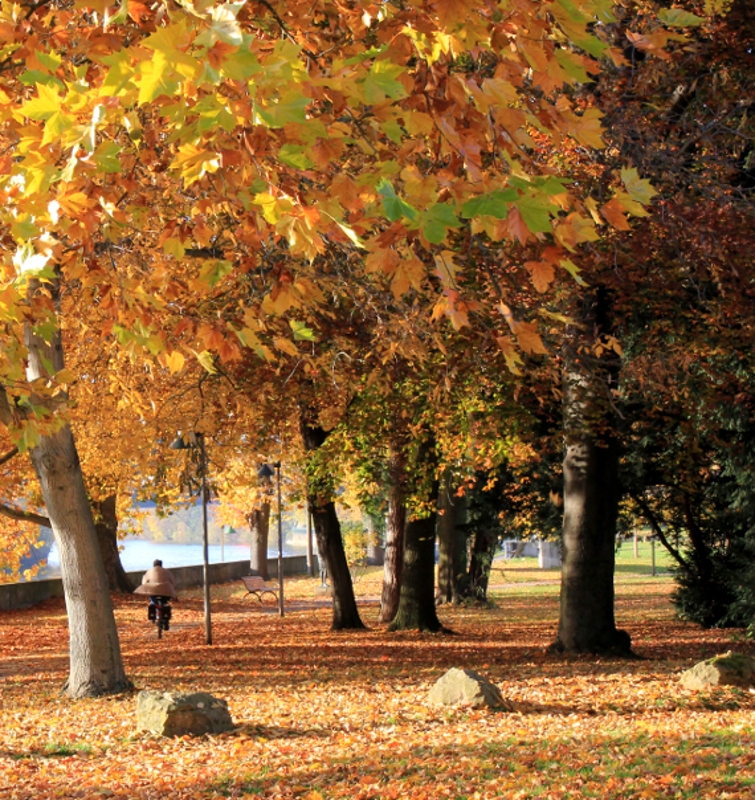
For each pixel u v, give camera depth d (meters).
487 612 29.81
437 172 3.63
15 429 5.58
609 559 17.41
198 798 8.05
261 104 2.66
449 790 7.66
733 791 7.00
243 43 2.35
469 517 31.50
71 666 14.09
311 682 14.95
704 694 12.33
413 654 18.69
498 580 49.84
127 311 5.12
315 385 18.64
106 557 36.94
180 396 17.92
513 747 9.42
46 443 13.63
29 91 4.93
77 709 12.74
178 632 26.11
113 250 8.07
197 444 21.06
